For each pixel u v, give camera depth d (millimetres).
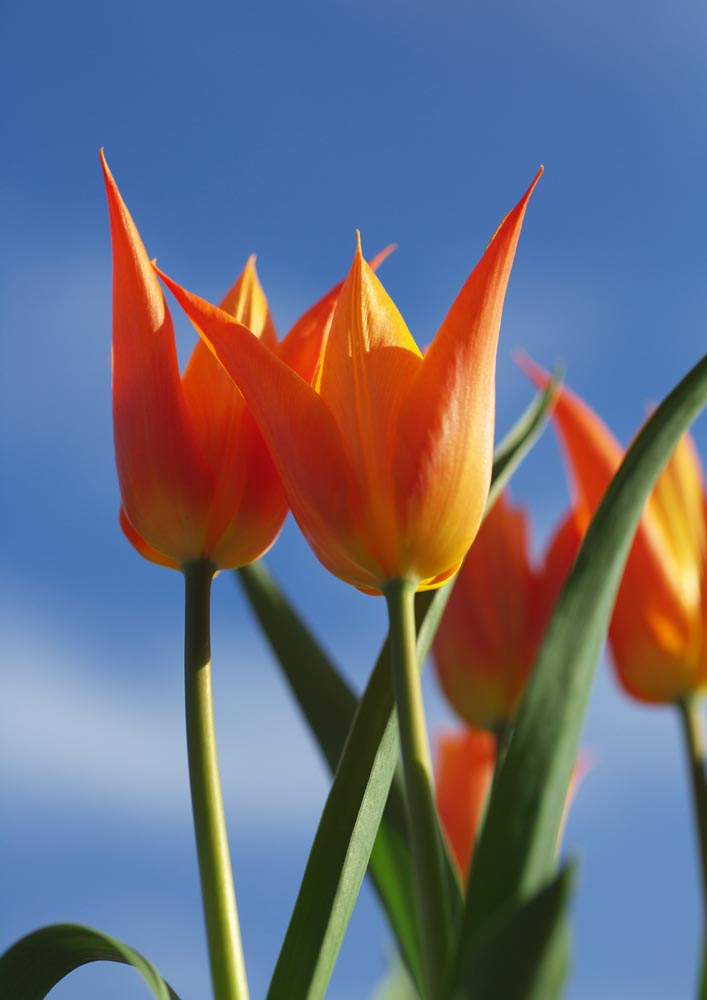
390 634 591
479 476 597
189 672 603
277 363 600
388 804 674
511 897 568
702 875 658
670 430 625
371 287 605
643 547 718
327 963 599
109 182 616
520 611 734
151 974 568
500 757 723
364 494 595
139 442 611
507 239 597
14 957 601
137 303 613
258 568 716
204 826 590
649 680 712
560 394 717
